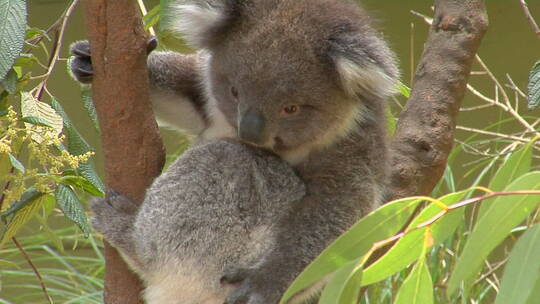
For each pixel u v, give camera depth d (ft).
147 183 22.08
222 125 25.68
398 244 16.70
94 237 42.52
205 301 23.04
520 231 36.11
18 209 21.03
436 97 28.53
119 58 20.44
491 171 40.75
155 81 25.88
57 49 21.68
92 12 20.18
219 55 23.90
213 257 22.71
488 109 53.01
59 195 20.53
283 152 23.84
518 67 55.31
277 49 22.81
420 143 27.81
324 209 22.70
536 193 15.24
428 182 27.55
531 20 28.99
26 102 19.83
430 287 17.11
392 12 59.06
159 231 22.36
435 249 35.06
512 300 15.48
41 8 57.98
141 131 21.39
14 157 19.67
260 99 22.75
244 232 22.94
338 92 23.22
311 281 16.38
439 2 30.12
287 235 22.25
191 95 26.50
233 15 23.73
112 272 23.18
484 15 29.63
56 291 37.55
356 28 23.45
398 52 56.39
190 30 24.35
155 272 22.76
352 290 15.74
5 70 18.16
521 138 35.14
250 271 21.48
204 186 22.79
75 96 53.47
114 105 20.94
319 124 23.29
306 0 24.02
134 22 20.43
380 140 24.59
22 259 44.27
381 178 24.52
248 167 23.31
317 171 23.30
